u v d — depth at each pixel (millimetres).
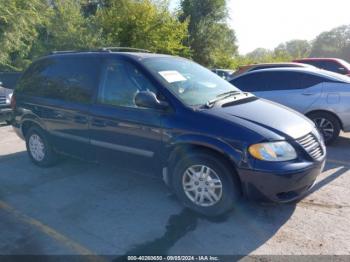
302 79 6359
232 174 3256
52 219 3504
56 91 4609
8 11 14742
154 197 3971
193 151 3416
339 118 6020
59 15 18109
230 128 3197
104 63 4113
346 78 6230
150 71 3721
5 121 8273
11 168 5086
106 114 3930
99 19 19984
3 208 3762
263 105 3855
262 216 3482
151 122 3574
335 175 4672
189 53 25109
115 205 3785
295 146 3215
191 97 3635
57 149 4766
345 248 2934
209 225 3320
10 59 17906
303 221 3389
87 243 3055
